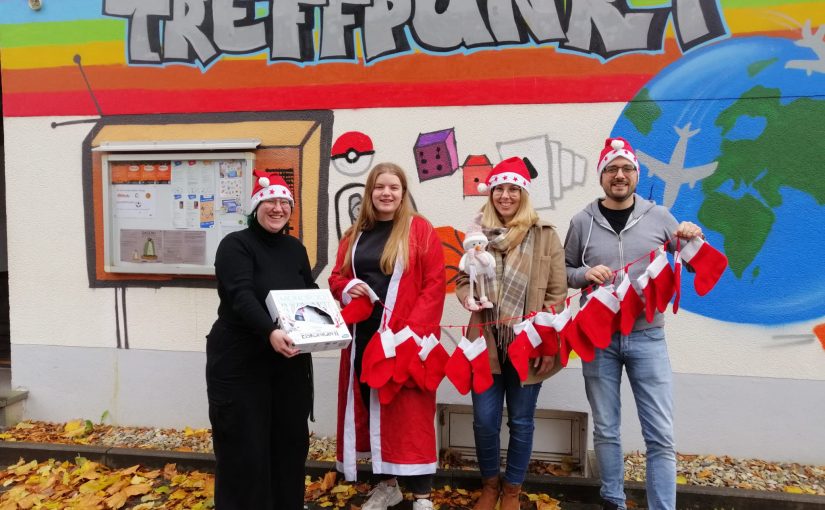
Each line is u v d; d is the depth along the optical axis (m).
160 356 4.05
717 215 3.46
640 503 3.11
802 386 3.43
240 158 3.84
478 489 3.29
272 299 2.47
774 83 3.39
